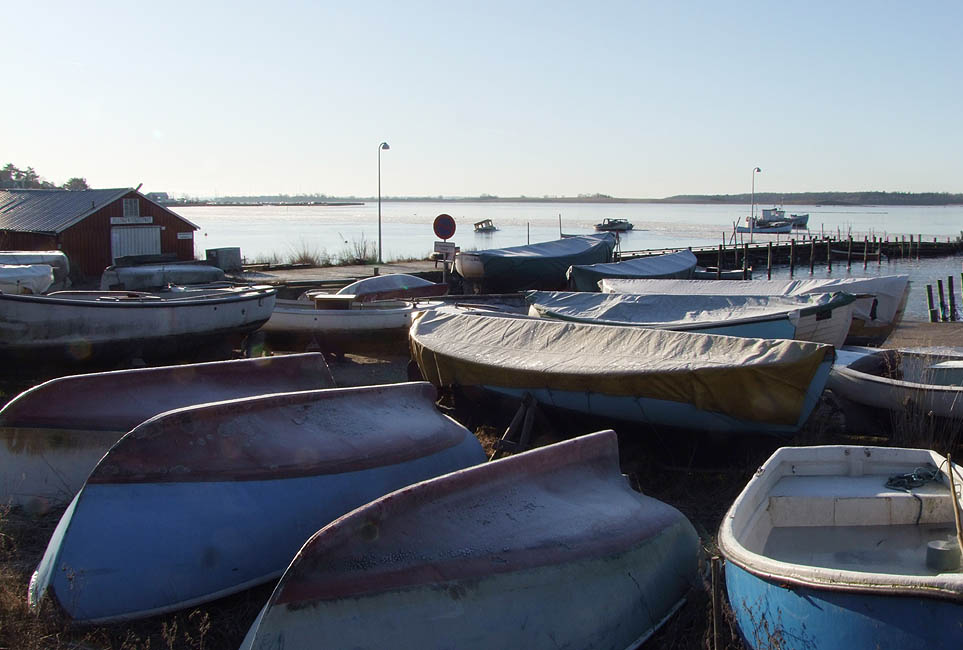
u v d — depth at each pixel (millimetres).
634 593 4930
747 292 16594
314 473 5922
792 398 7203
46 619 4805
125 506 5191
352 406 6816
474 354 9383
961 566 4754
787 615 4098
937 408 8031
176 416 5586
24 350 10852
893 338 18281
